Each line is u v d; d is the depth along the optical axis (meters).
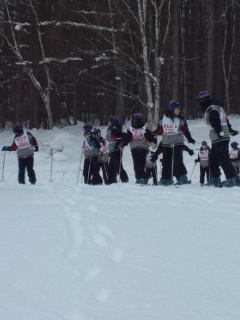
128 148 20.03
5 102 38.62
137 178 9.68
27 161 11.91
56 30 26.66
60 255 3.79
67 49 26.98
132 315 2.78
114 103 37.25
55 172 18.81
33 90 32.50
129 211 5.41
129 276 3.36
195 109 34.78
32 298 2.99
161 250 3.94
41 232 4.43
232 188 7.61
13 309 2.84
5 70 35.12
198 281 3.29
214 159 8.23
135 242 4.15
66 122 38.28
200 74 35.84
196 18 34.66
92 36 26.89
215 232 4.50
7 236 4.27
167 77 32.12
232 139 18.98
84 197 6.50
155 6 20.08
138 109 35.62
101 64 24.58
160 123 8.88
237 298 3.03
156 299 2.99
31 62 28.33
